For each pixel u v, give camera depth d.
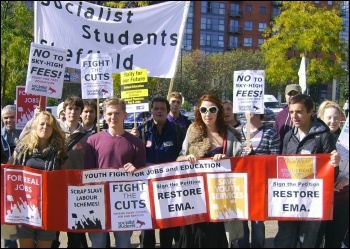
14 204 5.07
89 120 6.58
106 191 5.10
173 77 7.32
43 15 7.00
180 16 7.37
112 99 5.11
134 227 5.14
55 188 5.05
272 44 27.64
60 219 5.07
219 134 5.20
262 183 5.10
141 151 5.15
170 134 5.86
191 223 5.18
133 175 5.12
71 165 5.72
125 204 5.13
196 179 5.18
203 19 49.59
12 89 22.36
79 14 7.14
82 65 6.47
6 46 21.09
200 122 5.24
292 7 26.95
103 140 5.09
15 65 21.34
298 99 4.97
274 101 28.12
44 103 6.28
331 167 4.94
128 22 7.26
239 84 5.66
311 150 4.98
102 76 6.44
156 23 7.33
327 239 5.21
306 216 5.04
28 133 5.17
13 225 5.11
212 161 5.13
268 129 5.65
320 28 25.94
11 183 5.07
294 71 26.75
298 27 26.66
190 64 31.33
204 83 31.20
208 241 5.21
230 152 5.15
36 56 6.13
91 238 5.17
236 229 5.32
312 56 29.86
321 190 4.99
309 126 5.07
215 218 5.16
